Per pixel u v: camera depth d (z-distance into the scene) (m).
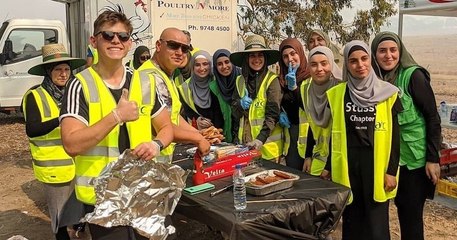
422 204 2.71
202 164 2.54
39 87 3.18
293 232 2.12
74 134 1.77
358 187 2.55
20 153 7.40
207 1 6.75
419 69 2.61
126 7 6.38
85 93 1.86
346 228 2.68
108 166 1.84
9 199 4.93
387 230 2.55
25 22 9.65
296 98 3.28
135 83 1.98
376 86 2.45
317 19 11.49
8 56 9.59
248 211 2.09
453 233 3.68
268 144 3.41
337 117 2.56
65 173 3.15
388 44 2.63
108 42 1.85
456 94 9.43
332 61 2.81
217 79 3.84
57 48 3.21
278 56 3.49
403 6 4.73
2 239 3.84
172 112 2.67
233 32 7.00
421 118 2.62
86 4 6.64
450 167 4.34
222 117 3.91
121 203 1.87
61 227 3.11
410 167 2.66
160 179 1.93
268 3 11.47
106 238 1.90
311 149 3.01
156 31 6.45
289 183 2.41
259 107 3.34
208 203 2.21
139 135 1.96
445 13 4.77
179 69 4.41
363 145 2.47
